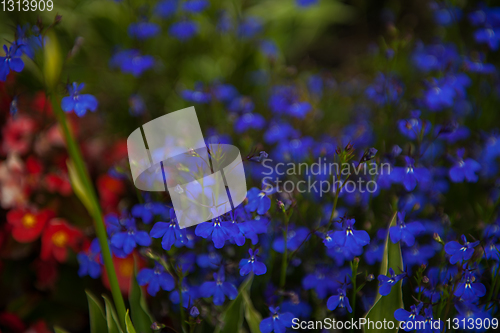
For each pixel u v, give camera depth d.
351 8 1.04
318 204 0.59
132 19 0.70
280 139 0.61
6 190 0.56
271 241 0.54
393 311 0.51
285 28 0.95
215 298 0.51
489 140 0.61
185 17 0.70
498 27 0.64
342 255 0.54
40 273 0.57
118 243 0.51
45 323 0.56
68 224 0.56
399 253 0.51
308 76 0.75
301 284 0.56
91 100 0.51
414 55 0.72
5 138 0.57
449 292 0.49
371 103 0.68
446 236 0.54
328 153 0.60
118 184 0.58
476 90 0.66
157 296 0.55
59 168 0.58
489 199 0.55
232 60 0.79
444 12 0.71
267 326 0.51
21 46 0.48
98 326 0.52
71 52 0.50
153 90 0.72
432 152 0.60
